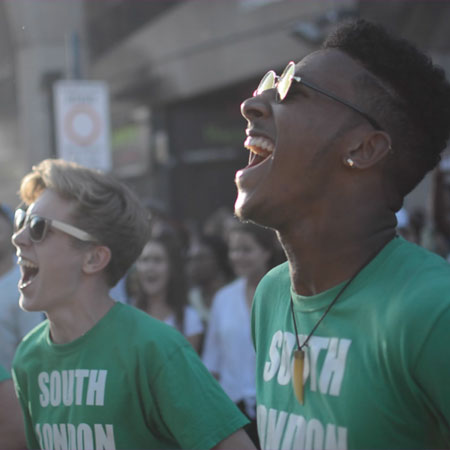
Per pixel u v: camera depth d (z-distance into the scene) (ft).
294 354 4.34
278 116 4.22
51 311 6.42
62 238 6.38
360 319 4.07
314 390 4.20
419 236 17.20
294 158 4.16
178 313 12.20
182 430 5.77
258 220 4.32
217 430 5.82
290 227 4.29
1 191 57.47
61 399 6.20
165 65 43.70
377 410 3.87
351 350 4.05
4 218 10.97
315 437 4.12
